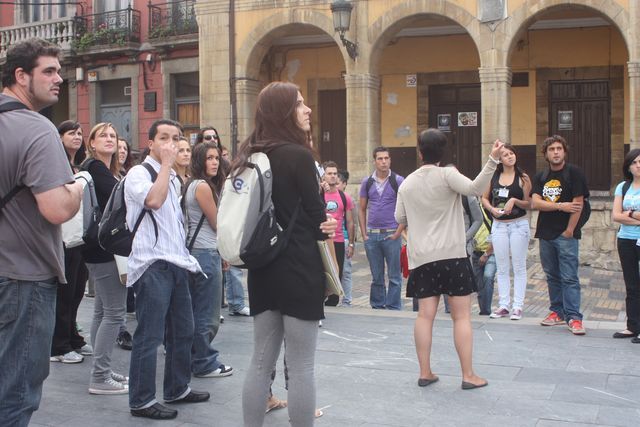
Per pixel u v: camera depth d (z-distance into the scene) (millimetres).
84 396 5621
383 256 9508
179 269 5211
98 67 22609
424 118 20000
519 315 8422
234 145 18719
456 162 19859
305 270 3996
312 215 4012
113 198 5105
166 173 4984
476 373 6125
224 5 18797
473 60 19516
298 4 18016
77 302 6895
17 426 3463
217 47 18938
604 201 15539
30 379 3502
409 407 5277
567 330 7730
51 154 3410
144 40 21859
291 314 3977
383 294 9555
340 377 6062
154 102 21719
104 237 5066
